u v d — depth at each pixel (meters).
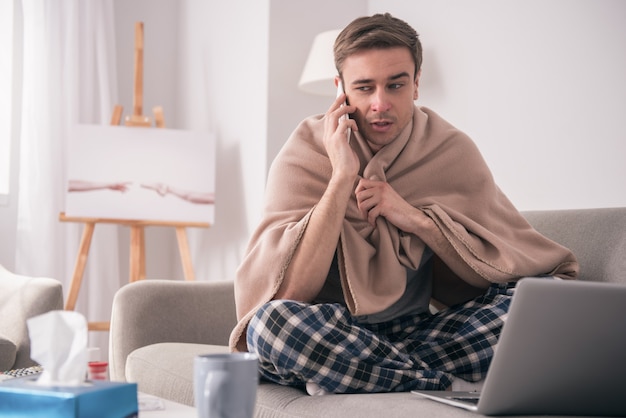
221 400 0.80
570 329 1.08
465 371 1.51
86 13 3.76
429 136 1.83
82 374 0.90
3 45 3.70
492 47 2.83
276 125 3.40
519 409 1.14
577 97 2.53
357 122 1.75
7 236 3.67
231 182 3.65
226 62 3.70
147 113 4.04
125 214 3.42
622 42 2.41
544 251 1.73
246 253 1.70
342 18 3.50
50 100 3.65
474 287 1.81
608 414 1.19
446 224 1.65
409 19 3.20
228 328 2.17
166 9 4.09
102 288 3.74
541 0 2.66
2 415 0.86
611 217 1.89
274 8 3.38
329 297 1.71
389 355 1.44
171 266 4.10
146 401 1.18
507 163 2.76
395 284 1.62
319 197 1.73
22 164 3.62
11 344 2.41
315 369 1.39
